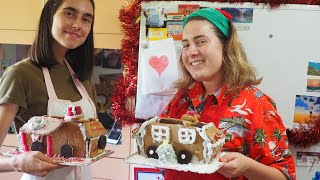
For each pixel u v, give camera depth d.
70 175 1.12
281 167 0.94
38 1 1.61
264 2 1.43
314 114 1.44
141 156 0.95
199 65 0.99
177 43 1.50
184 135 0.89
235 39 1.03
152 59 1.51
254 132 0.94
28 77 1.08
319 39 1.42
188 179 0.99
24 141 1.01
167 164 0.88
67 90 1.20
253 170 0.91
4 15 1.65
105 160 1.61
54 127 0.97
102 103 1.79
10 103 1.02
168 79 1.50
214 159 0.90
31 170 0.92
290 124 1.45
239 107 0.97
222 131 0.97
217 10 1.02
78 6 1.11
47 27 1.14
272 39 1.44
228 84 1.01
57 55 1.20
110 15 1.56
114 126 1.71
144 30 1.52
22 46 1.83
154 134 0.93
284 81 1.45
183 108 1.10
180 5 1.48
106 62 1.78
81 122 1.00
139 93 1.53
